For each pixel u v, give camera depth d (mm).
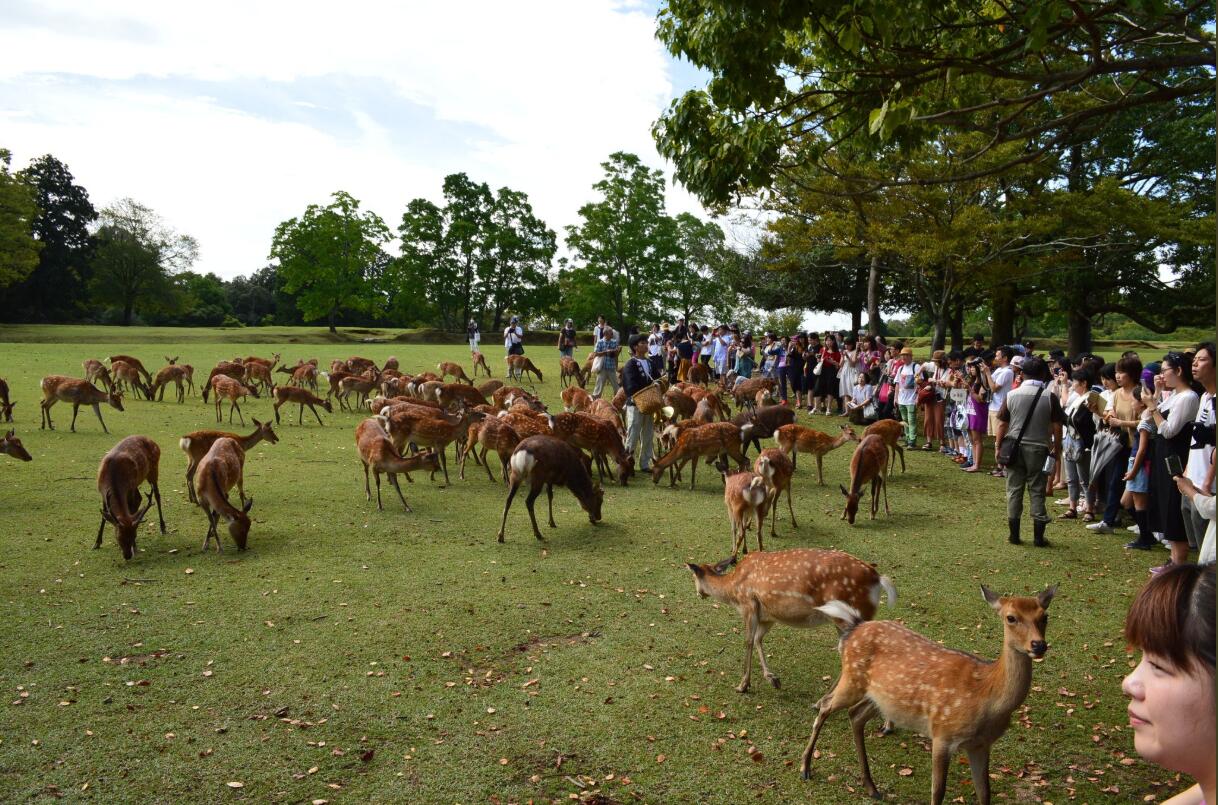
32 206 44562
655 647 5637
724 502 10141
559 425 10891
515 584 6816
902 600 6598
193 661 5172
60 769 3926
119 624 5688
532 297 55594
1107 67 5695
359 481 10625
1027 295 27516
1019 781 4043
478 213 55188
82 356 27031
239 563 7117
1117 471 8586
